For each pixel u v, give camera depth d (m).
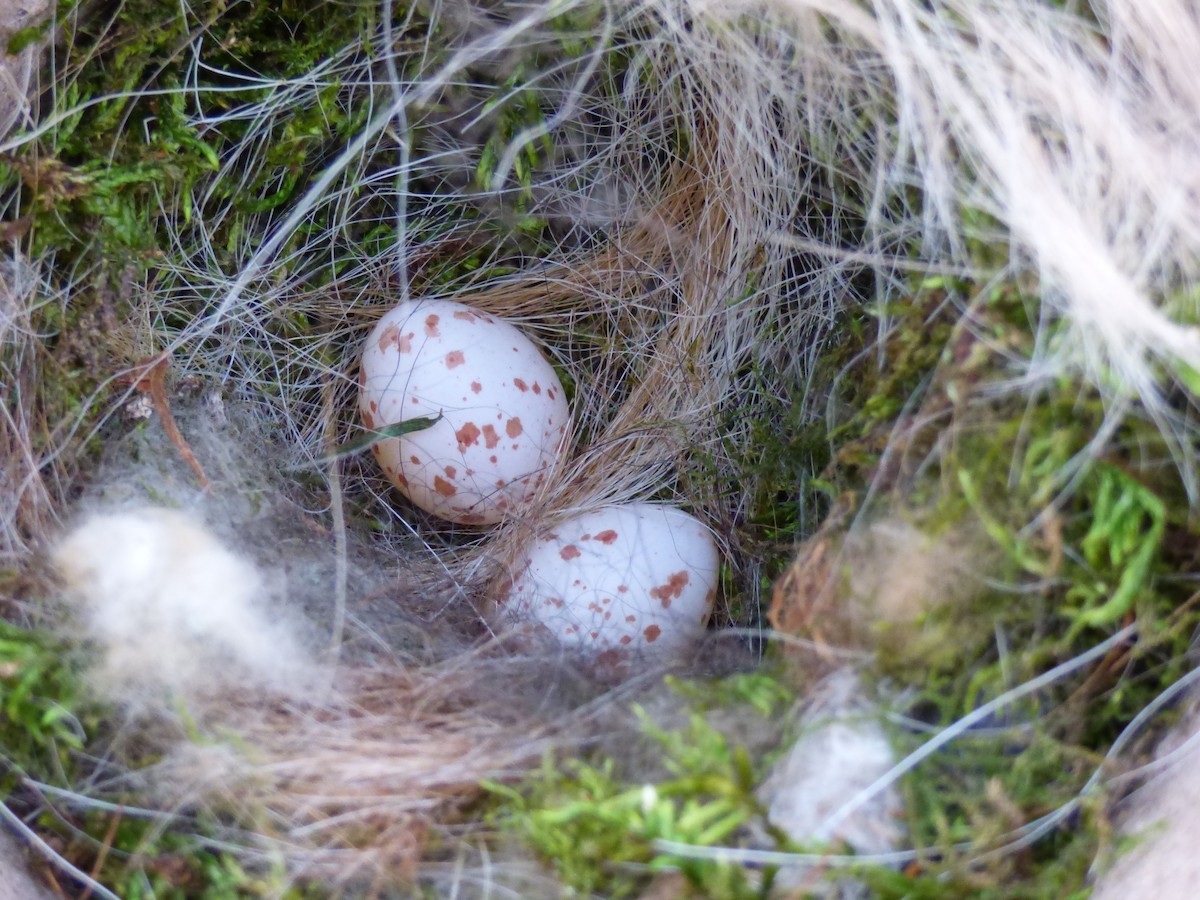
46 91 0.13
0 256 0.13
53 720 0.12
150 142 0.13
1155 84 0.12
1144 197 0.12
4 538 0.12
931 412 0.12
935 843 0.12
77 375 0.13
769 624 0.13
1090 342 0.12
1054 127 0.12
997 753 0.12
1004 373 0.12
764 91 0.13
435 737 0.12
